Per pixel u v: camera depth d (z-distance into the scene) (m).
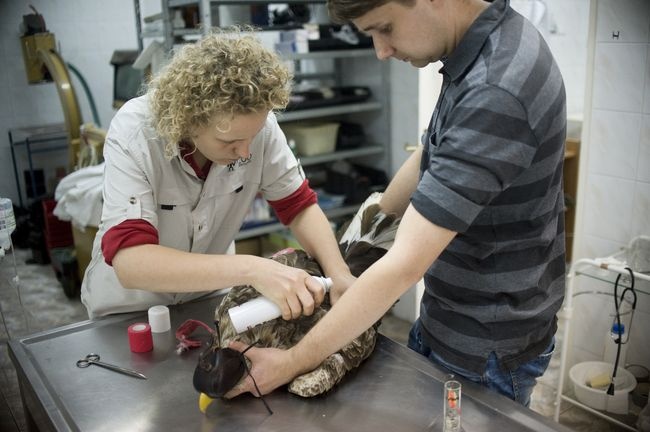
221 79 0.97
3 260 2.11
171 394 1.05
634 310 2.13
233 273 1.07
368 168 3.34
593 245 2.26
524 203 0.95
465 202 0.85
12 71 3.83
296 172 1.39
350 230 1.36
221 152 1.07
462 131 0.86
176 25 2.72
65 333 1.27
